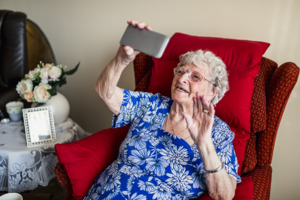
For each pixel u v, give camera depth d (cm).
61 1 236
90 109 248
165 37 68
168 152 104
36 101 151
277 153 158
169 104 119
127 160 107
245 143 126
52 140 145
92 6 216
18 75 207
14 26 203
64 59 252
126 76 211
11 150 133
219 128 107
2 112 172
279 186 162
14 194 91
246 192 96
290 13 137
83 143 120
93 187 109
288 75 119
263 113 125
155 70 144
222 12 157
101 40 219
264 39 147
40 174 139
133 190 97
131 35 71
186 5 168
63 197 176
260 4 144
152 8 183
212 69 110
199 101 86
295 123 148
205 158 88
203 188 98
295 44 139
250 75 124
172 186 100
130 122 122
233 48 130
